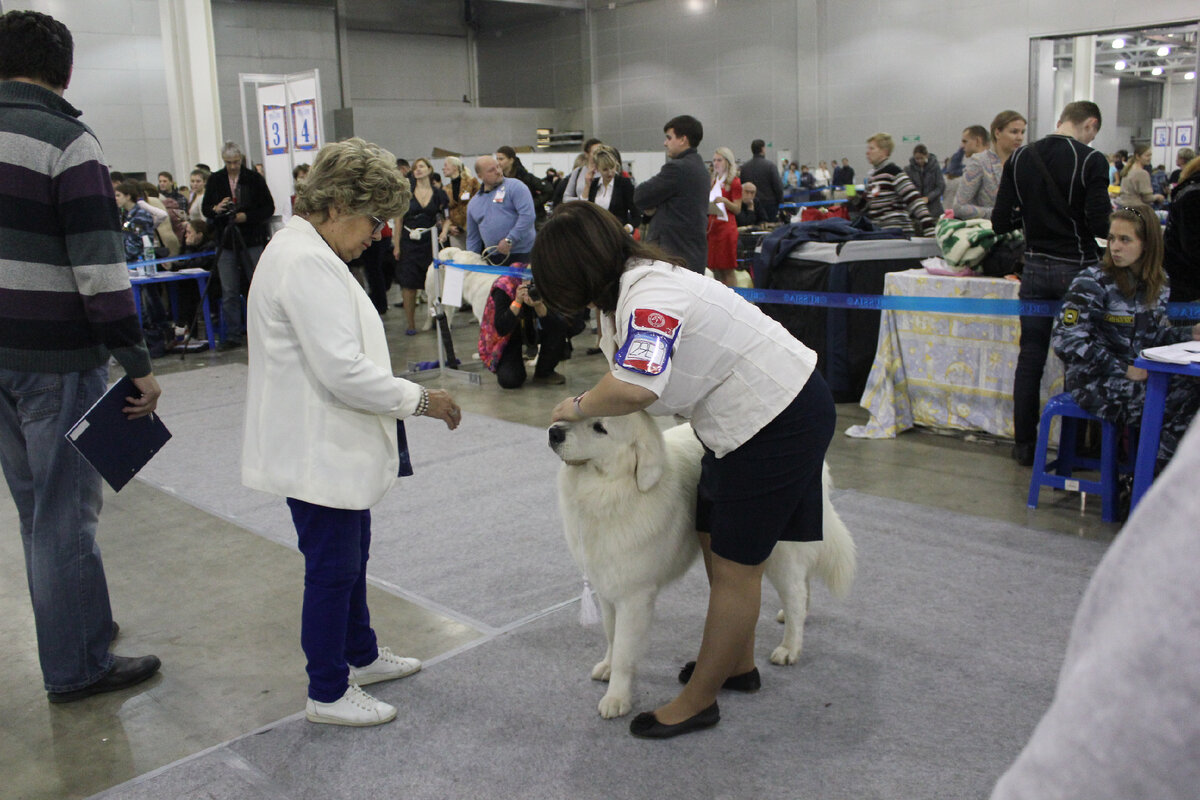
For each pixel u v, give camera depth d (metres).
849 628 2.90
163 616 3.20
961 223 4.98
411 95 26.97
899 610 3.01
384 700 2.58
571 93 26.39
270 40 22.89
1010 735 2.30
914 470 4.50
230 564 3.65
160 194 11.30
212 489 4.59
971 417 4.95
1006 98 18.50
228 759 2.32
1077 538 3.57
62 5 15.60
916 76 19.70
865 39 20.34
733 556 2.21
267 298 2.22
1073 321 3.75
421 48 27.00
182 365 7.86
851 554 2.67
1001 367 4.79
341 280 2.23
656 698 2.54
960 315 4.88
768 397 2.09
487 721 2.45
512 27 27.41
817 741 2.30
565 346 6.81
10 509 4.37
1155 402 3.19
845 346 5.71
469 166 21.05
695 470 2.47
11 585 3.51
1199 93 14.48
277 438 2.26
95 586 2.65
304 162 9.08
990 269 4.95
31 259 2.30
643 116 25.11
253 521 4.13
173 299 9.12
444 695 2.60
